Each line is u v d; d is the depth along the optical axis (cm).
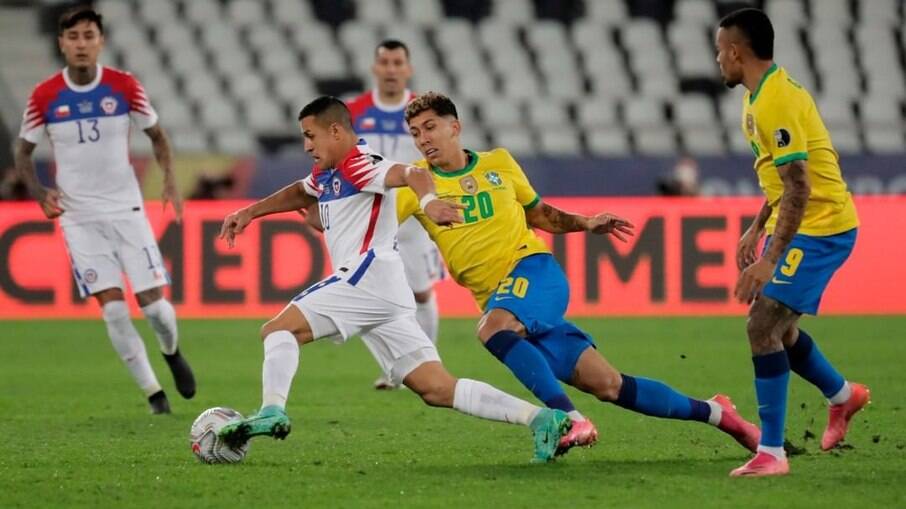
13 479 2167
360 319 2259
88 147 3141
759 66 2133
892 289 5616
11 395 3488
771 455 2136
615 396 2294
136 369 3108
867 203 5647
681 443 2533
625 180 6494
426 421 2911
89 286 3138
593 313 5541
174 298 5594
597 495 1970
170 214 5597
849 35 8562
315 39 8431
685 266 5544
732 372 3800
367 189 2225
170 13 8531
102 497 2000
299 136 8038
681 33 8512
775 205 2217
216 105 8131
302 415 3025
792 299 2145
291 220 5556
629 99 8200
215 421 2295
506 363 2258
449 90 8194
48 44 8312
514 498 1953
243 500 1962
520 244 2352
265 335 2242
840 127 8162
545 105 8144
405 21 8512
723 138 8056
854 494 1964
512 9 8581
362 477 2150
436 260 3719
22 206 5709
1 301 5703
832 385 2383
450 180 2356
